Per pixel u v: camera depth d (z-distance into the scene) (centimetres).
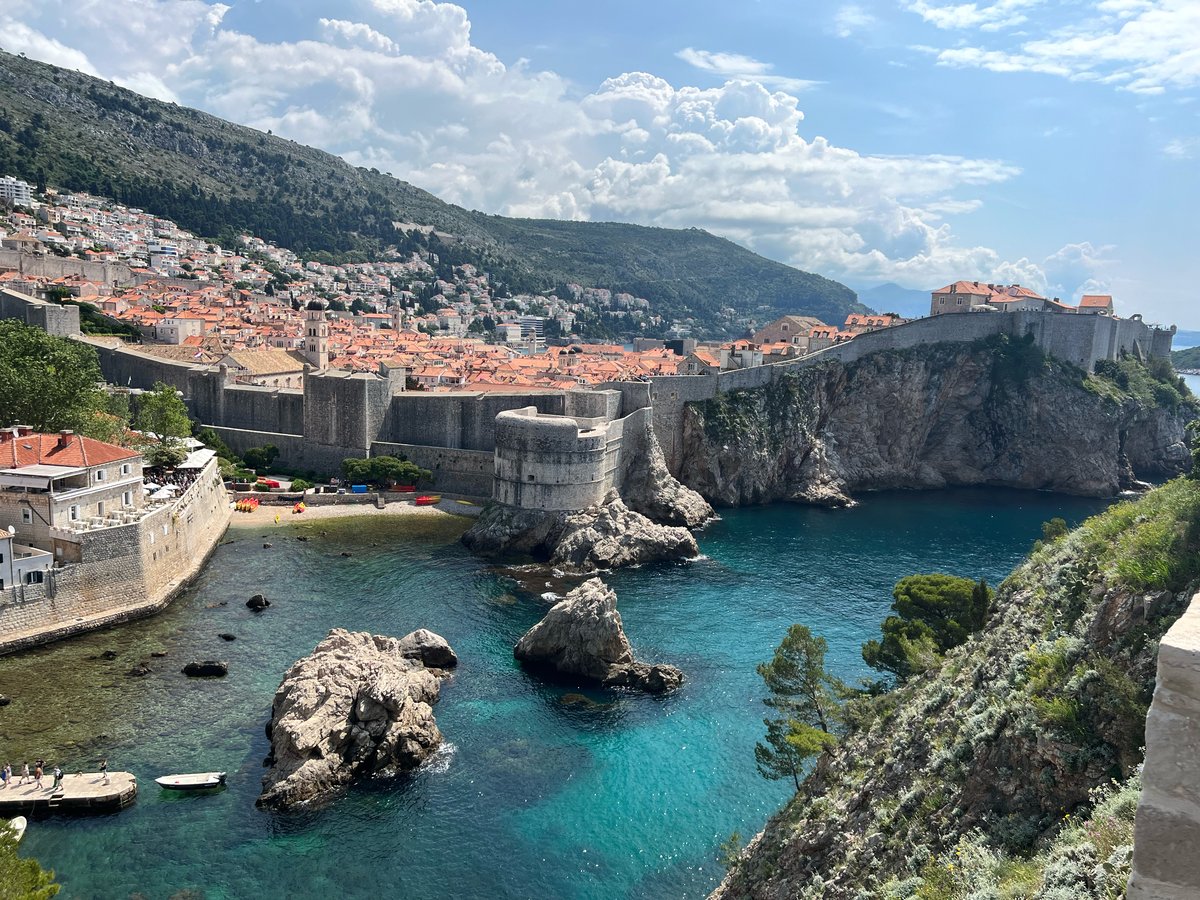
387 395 12938
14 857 2833
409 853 4319
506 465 10562
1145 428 17538
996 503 14562
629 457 12400
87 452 7150
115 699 5588
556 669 6550
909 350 16250
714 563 10006
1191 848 980
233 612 7344
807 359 15488
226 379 13775
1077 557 2664
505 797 4847
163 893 3903
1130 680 1831
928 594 5706
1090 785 1788
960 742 2259
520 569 9338
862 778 2836
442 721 5681
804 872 2619
